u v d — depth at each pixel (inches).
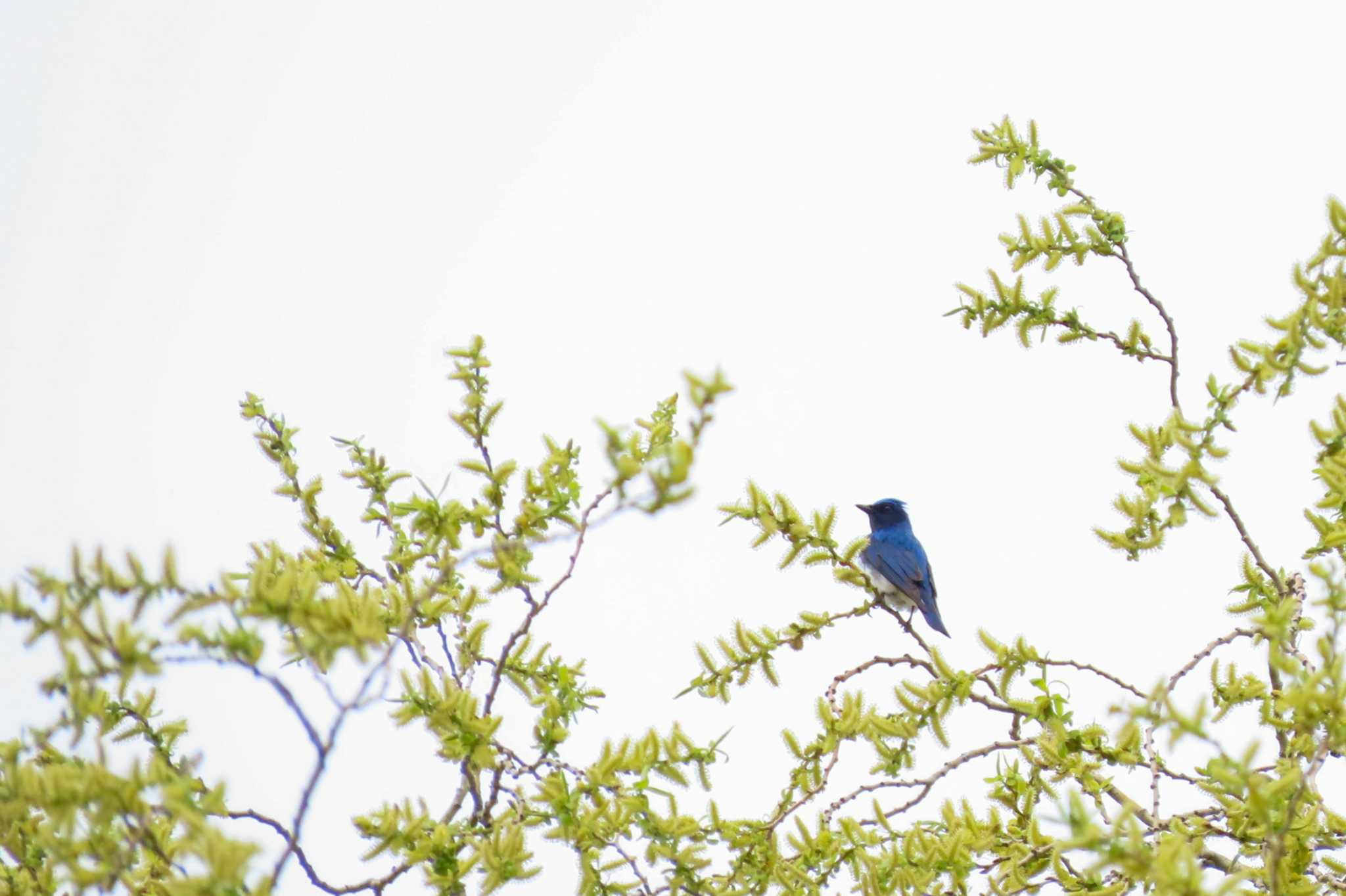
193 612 322.7
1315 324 423.8
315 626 324.5
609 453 332.8
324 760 322.7
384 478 535.5
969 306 537.0
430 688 406.3
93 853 341.1
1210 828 444.8
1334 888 418.9
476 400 491.2
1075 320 533.0
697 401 309.4
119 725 431.5
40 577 322.3
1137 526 448.5
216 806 332.8
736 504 498.9
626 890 416.2
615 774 410.9
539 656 460.8
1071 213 538.0
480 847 397.7
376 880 402.6
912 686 463.8
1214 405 433.1
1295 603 456.4
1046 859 443.5
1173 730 327.9
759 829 442.0
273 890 313.4
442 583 483.8
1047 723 471.8
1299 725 361.7
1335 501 453.7
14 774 346.3
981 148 549.6
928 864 427.5
